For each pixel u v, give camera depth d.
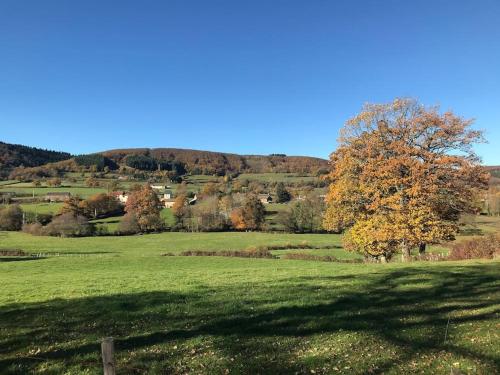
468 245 35.47
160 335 12.30
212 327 12.89
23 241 90.50
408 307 14.60
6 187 165.62
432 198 35.22
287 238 93.69
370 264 31.19
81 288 22.03
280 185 148.88
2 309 16.88
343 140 39.56
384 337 11.30
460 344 10.51
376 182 36.75
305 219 105.50
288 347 10.80
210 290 19.12
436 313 13.70
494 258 31.94
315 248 73.00
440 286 18.47
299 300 16.06
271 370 9.34
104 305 16.52
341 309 14.54
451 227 36.06
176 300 16.97
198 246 82.75
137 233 107.62
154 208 113.06
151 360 10.30
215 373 9.32
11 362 10.52
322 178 42.53
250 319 13.57
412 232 35.28
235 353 10.52
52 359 10.63
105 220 122.44
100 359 10.55
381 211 37.28
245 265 38.28
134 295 18.52
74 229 102.38
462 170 35.16
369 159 37.56
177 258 48.09
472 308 14.23
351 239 39.22
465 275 21.30
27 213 114.69
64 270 38.47
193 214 113.19
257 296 17.12
